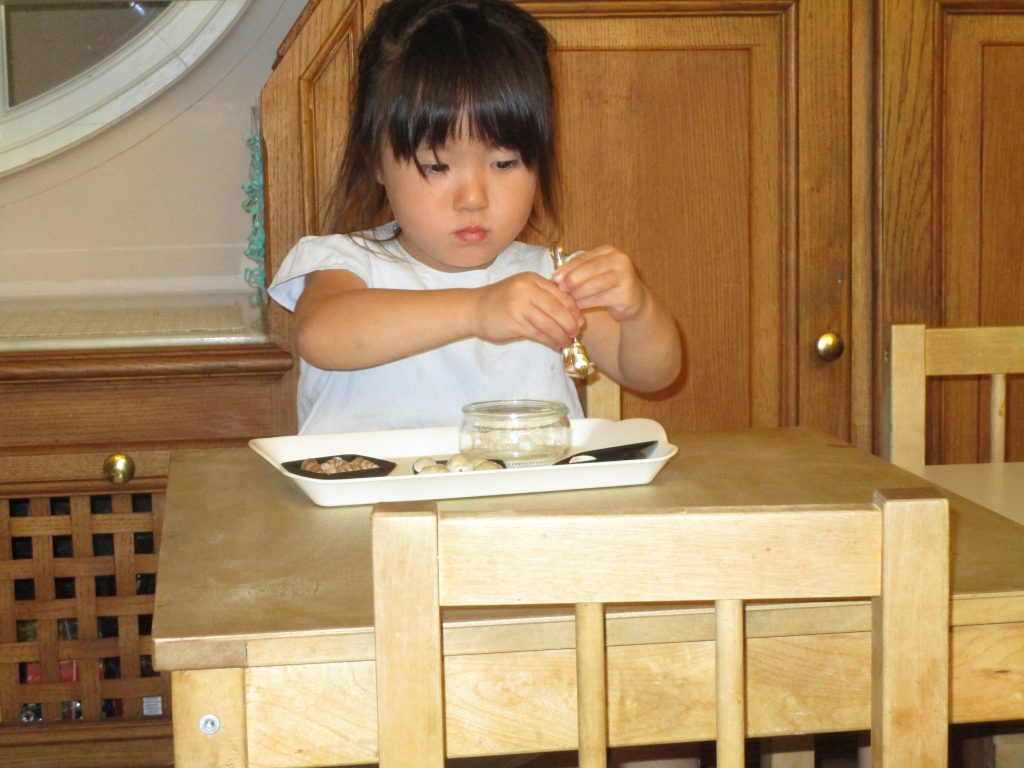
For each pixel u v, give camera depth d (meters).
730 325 1.64
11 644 1.55
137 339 1.49
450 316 1.08
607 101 1.57
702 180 1.60
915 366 1.31
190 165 1.96
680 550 0.59
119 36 1.90
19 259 1.93
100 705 1.58
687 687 0.70
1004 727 1.28
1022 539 0.82
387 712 0.60
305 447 1.08
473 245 1.21
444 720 0.68
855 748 1.74
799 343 1.64
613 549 0.59
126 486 1.52
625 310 1.16
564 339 1.04
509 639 0.68
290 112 1.49
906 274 1.63
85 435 1.51
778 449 1.14
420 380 1.33
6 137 1.86
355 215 1.41
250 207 1.77
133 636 1.57
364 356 1.12
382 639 0.59
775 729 0.72
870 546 0.60
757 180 1.61
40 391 1.48
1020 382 1.72
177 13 1.88
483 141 1.17
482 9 1.25
